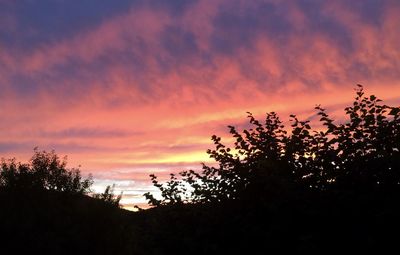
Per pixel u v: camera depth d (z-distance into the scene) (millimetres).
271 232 8148
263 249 8391
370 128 8703
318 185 8531
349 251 7918
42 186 33000
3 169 33094
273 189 8406
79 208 32906
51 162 34375
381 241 7695
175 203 9930
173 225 9633
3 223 29469
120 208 34125
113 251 31594
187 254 9078
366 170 8172
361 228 7777
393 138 8539
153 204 10281
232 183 9336
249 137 9734
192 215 9508
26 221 29969
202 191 9688
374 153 8297
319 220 8062
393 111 8586
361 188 8180
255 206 8648
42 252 29156
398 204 7707
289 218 8133
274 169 8648
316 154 8828
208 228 8852
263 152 9383
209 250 8617
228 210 8977
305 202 8133
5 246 29000
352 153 8539
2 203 30984
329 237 8008
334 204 8023
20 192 31922
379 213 7496
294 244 8078
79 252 30719
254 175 8906
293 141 9133
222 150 9820
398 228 7648
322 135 9023
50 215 31031
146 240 10148
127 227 13469
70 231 30844
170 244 9367
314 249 7578
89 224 32062
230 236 8750
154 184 10344
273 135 9781
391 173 7992
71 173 34688
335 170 8453
